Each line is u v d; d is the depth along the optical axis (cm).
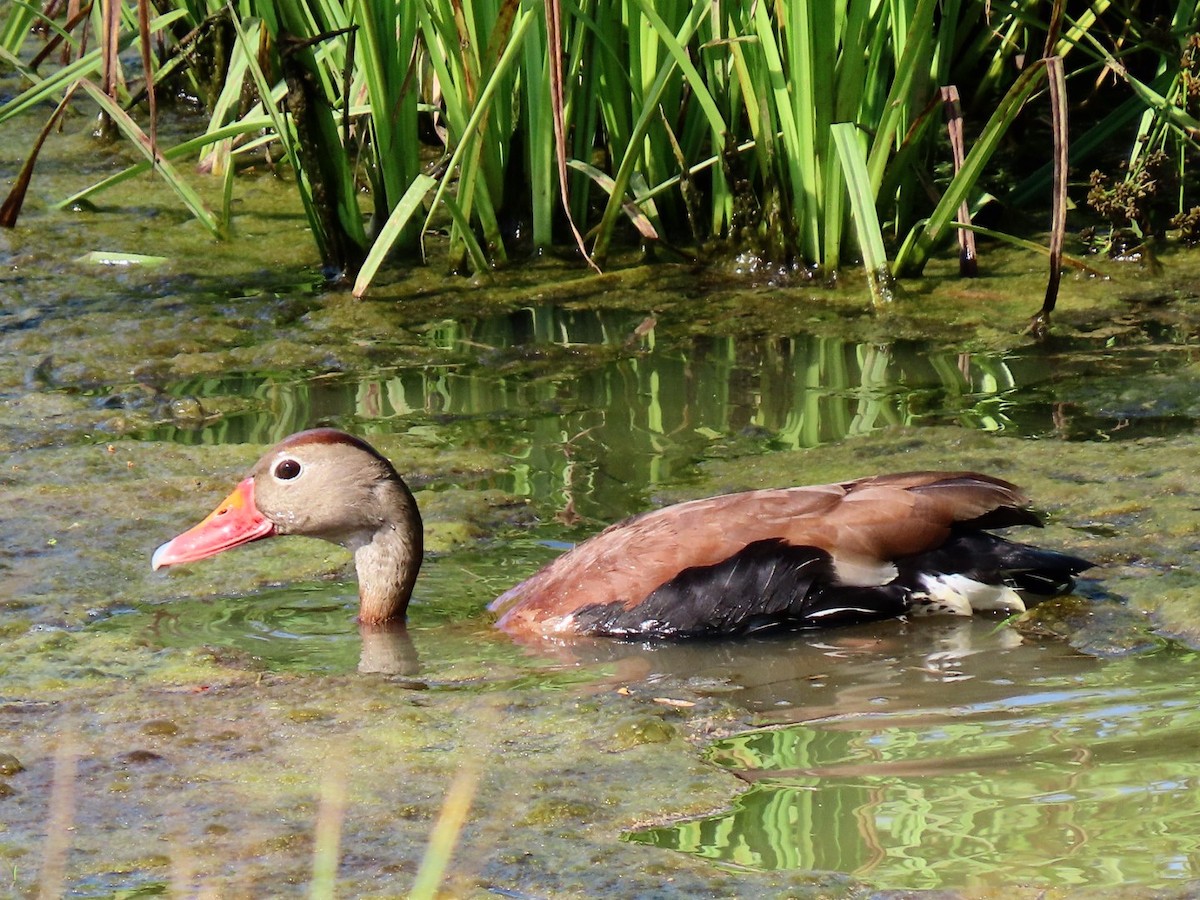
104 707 873
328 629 998
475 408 1369
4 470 1258
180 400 1398
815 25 1558
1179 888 632
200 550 1034
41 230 1858
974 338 1481
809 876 662
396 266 1747
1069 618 947
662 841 704
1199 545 1034
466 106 1645
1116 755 756
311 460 1014
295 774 785
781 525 978
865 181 1562
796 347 1485
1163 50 1683
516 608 1002
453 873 681
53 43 1836
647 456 1249
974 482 984
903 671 889
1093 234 1712
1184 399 1303
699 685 888
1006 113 1524
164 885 678
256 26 1756
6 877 688
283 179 2025
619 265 1733
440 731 834
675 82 1702
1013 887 641
